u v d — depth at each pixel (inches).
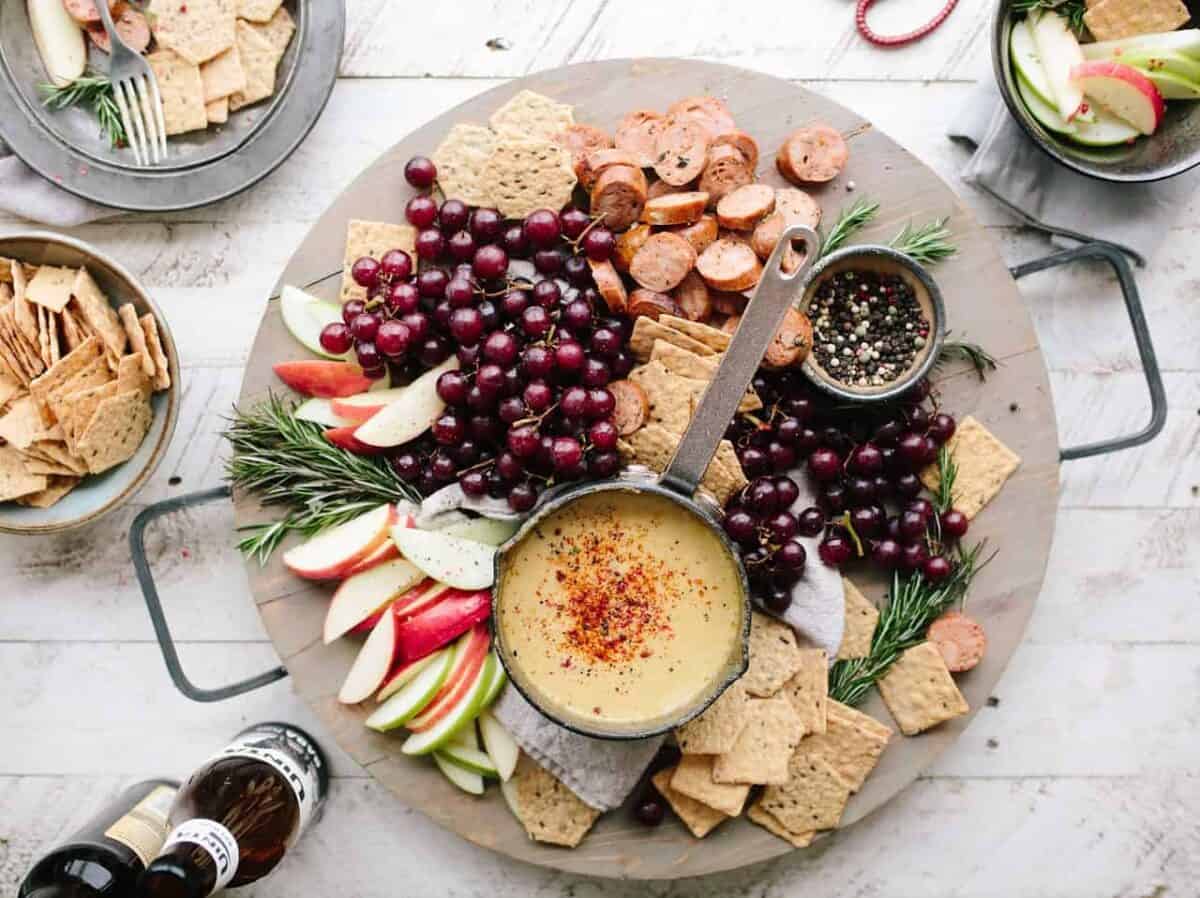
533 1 24.8
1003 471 21.5
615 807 21.0
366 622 21.1
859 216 21.5
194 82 23.3
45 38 23.3
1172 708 24.4
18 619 24.8
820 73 24.8
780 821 21.2
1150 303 24.8
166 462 24.6
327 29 23.3
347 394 21.8
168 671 23.2
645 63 22.1
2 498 22.0
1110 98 22.0
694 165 21.1
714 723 20.4
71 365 21.7
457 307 20.4
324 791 24.3
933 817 24.3
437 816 21.3
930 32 24.6
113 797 24.6
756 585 20.8
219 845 19.6
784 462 21.1
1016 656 24.5
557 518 20.0
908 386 20.3
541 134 21.7
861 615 21.3
